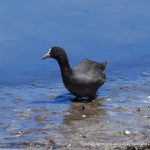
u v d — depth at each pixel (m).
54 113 15.36
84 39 21.94
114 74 18.92
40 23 23.17
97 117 14.98
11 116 15.11
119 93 17.03
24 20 23.39
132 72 19.08
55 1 25.38
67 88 16.52
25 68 19.38
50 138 13.51
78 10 24.56
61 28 22.81
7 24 23.02
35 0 25.33
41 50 20.83
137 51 21.06
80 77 16.36
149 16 24.36
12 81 18.19
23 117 15.03
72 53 20.77
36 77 18.59
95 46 21.42
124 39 22.16
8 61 19.94
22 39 21.73
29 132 13.93
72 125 14.38
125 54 20.81
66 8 24.70
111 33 22.66
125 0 26.08
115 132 13.82
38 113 15.36
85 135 13.66
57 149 12.85
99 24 23.41
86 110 15.59
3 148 12.95
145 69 19.34
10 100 16.42
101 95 16.89
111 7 25.16
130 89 17.38
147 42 21.86
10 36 22.02
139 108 15.63
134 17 24.23
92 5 25.19
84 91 16.42
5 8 24.41
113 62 20.06
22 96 16.80
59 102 16.33
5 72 19.02
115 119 14.77
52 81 18.23
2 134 13.81
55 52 16.47
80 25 23.11
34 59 20.11
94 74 16.58
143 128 14.09
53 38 21.83
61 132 13.90
